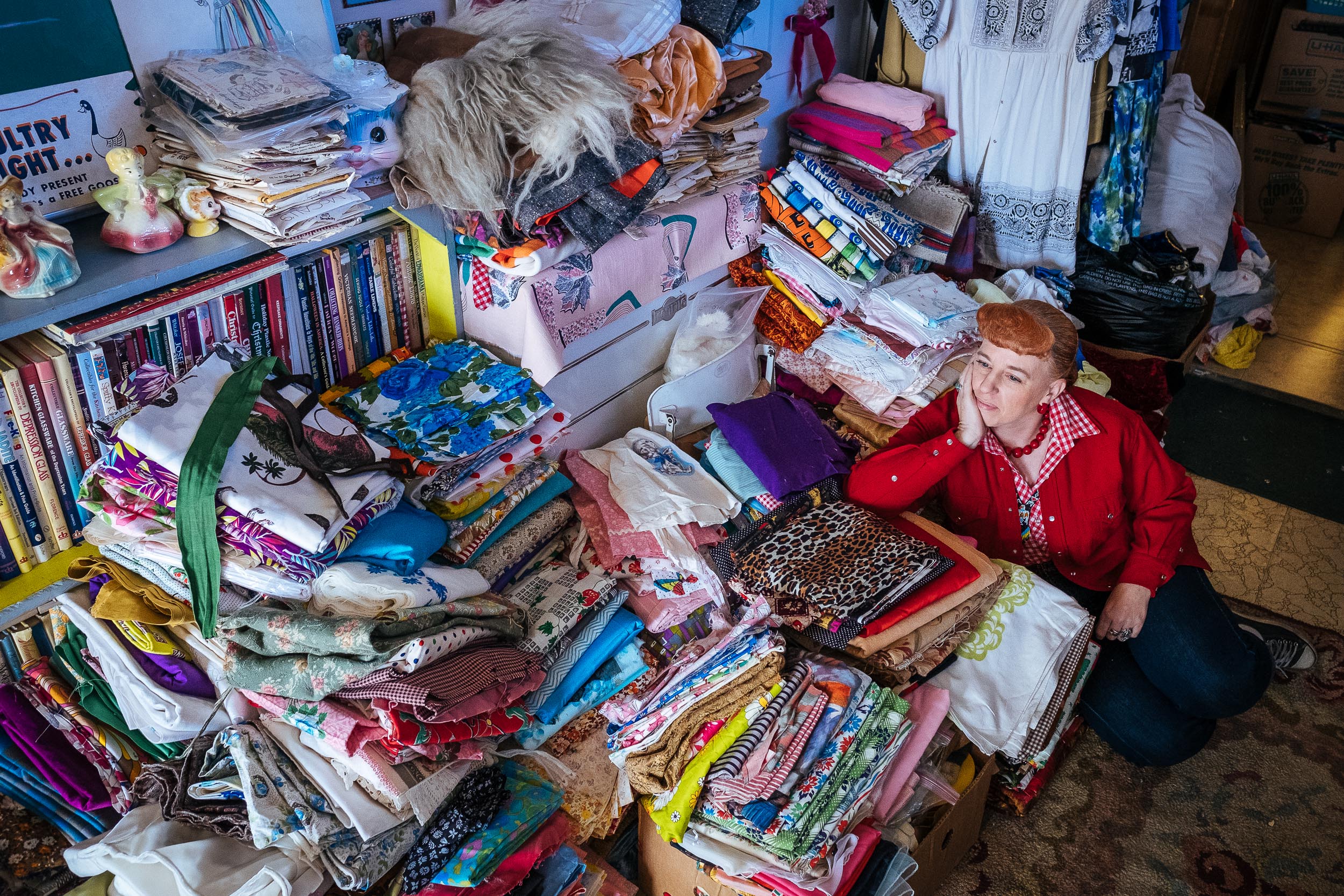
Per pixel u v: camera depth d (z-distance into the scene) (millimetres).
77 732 1639
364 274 1793
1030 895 1979
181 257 1421
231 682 1469
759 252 2494
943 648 1979
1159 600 2092
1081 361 2570
